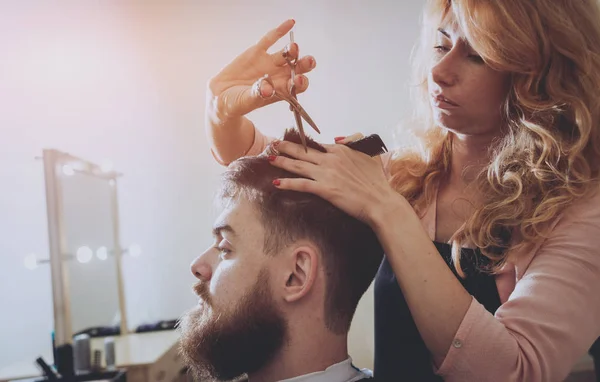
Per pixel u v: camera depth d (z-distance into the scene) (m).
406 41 2.56
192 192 2.53
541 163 0.82
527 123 0.81
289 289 0.73
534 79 0.81
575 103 0.80
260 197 0.74
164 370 2.00
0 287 2.37
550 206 0.78
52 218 1.91
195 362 0.76
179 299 2.51
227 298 0.74
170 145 2.55
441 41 0.85
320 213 0.73
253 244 0.73
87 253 2.13
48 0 2.53
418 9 2.56
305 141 0.74
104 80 2.54
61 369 1.76
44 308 2.38
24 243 2.39
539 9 0.77
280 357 0.74
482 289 0.86
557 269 0.74
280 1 2.59
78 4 2.54
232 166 0.78
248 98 0.73
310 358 0.74
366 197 0.71
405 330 0.92
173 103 2.56
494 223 0.85
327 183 0.70
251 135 0.96
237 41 2.59
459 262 0.87
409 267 0.69
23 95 2.49
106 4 2.56
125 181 2.52
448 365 0.71
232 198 0.76
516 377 0.68
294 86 0.70
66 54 2.53
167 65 2.57
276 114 2.52
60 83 2.52
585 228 0.76
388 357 0.95
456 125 0.85
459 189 0.95
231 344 0.73
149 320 2.49
